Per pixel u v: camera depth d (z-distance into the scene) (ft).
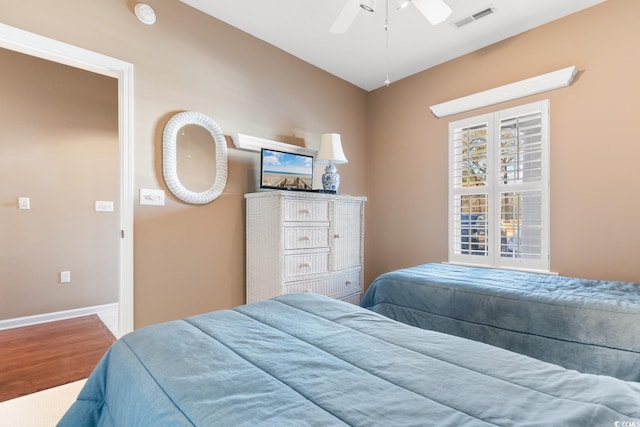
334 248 9.36
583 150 8.23
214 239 8.61
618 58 7.74
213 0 8.02
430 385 2.49
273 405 2.27
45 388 6.61
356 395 2.38
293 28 9.18
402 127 12.19
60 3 6.37
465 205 10.41
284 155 9.51
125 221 7.13
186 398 2.40
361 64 11.21
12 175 10.32
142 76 7.39
